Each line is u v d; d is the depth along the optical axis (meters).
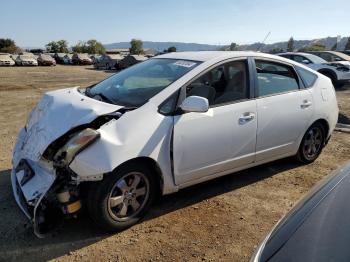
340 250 1.65
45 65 45.44
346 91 13.14
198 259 3.06
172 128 3.46
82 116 3.21
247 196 4.21
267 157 4.45
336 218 1.89
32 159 3.27
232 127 3.89
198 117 3.62
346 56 15.31
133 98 3.60
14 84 17.84
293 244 1.78
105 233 3.39
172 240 3.31
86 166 3.02
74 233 3.38
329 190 2.19
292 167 5.12
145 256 3.08
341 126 7.73
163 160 3.45
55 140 3.10
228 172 4.10
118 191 3.30
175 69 3.92
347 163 2.62
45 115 3.49
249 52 4.33
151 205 3.70
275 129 4.38
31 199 3.04
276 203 4.07
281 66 4.60
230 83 4.01
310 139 5.06
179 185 3.68
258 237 3.39
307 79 4.90
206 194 4.23
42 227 3.09
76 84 19.05
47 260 3.00
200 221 3.65
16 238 3.28
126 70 4.52
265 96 4.27
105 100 3.69
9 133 6.86
